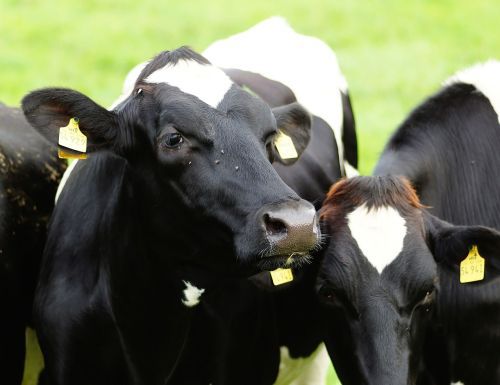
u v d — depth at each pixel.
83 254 10.73
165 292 10.16
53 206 12.91
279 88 13.62
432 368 11.41
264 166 9.24
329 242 10.14
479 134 11.88
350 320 9.92
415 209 10.29
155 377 10.59
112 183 10.59
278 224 8.85
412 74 28.50
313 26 33.62
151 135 9.54
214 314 10.94
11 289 11.66
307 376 13.11
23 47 31.36
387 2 36.75
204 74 9.80
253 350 11.43
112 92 27.23
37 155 12.95
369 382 9.70
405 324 9.82
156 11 35.59
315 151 13.28
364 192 10.27
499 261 10.15
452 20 34.69
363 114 25.22
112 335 10.55
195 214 9.40
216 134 9.34
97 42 32.00
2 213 11.76
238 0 37.00
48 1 36.81
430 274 9.91
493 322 11.25
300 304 11.70
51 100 9.61
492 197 11.75
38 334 11.15
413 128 11.86
